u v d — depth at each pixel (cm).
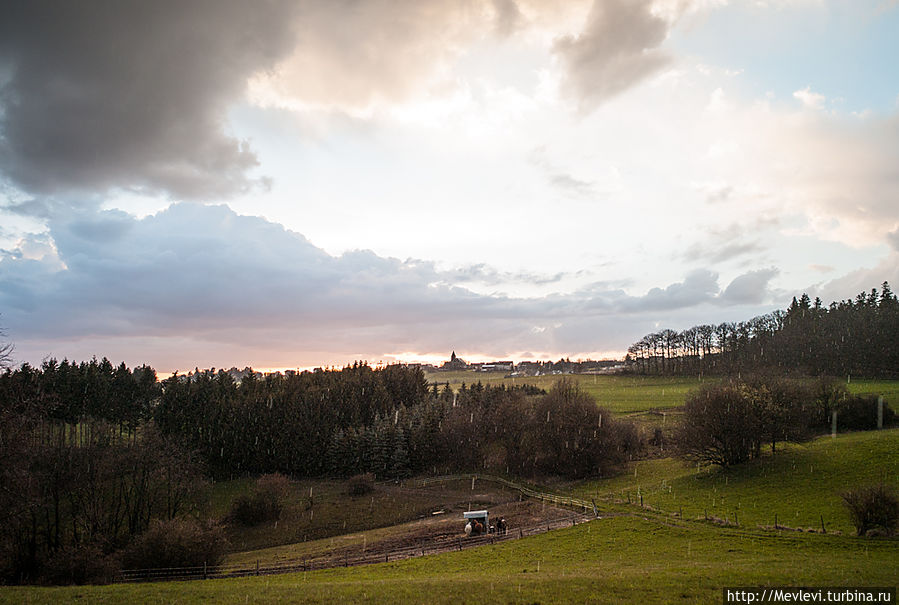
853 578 3272
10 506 4659
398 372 18062
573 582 3466
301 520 8575
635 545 5134
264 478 9462
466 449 12388
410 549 6047
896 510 4616
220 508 9238
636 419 13638
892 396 11450
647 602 2958
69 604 3319
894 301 19862
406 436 12394
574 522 6544
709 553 4553
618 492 8444
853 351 15938
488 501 9100
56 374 12519
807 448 8606
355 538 7294
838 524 5181
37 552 6212
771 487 6975
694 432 8756
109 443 8162
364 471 11750
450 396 16800
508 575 4056
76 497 7356
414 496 9756
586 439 10531
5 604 3328
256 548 7575
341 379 16150
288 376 17438
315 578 4694
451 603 3086
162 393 14000
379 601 3194
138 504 7775
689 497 7212
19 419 4550
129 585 4259
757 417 8550
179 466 8306
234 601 3334
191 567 5338
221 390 14162
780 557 4162
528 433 11431
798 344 17700
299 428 12306
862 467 7025
